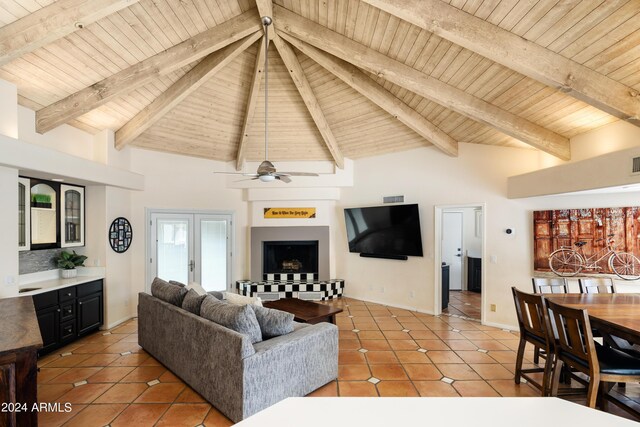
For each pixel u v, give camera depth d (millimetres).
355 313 5496
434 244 5422
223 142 5828
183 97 4262
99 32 3102
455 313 5527
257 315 2965
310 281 6594
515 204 4672
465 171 5121
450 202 5254
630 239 3838
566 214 4258
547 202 4422
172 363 3287
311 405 896
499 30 2674
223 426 2479
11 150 3115
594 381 2246
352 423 827
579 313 2307
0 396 1810
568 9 2324
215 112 5121
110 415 2613
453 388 3029
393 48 3402
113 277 4859
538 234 4461
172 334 3270
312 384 2928
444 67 3398
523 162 4633
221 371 2596
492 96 3592
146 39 3391
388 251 5914
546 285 3609
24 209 3908
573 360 2484
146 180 5504
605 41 2461
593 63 2676
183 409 2693
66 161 3799
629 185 2918
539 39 2639
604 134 3443
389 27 3154
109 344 4125
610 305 2871
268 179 3711
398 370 3398
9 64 3053
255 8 3533
